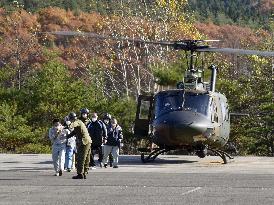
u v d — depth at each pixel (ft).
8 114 353.92
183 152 273.54
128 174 140.67
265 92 346.54
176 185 112.06
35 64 469.98
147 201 86.63
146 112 183.11
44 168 162.71
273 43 439.63
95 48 478.18
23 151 335.67
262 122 337.72
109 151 166.30
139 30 428.15
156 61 414.00
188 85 178.19
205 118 167.84
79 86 368.89
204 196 93.45
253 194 96.37
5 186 109.29
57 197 91.81
